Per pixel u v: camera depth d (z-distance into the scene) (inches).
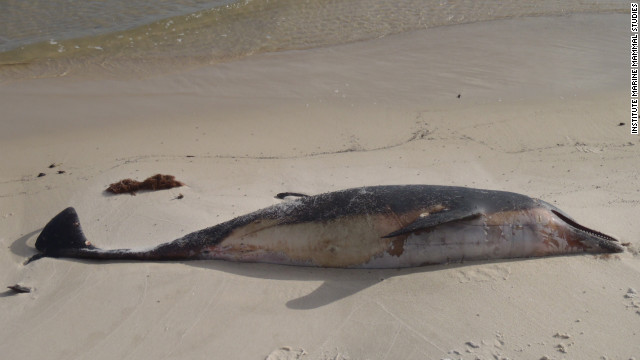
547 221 95.0
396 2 267.3
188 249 100.3
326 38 222.8
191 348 81.9
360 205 96.1
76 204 118.6
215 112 163.0
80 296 92.1
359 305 87.5
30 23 248.4
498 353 77.8
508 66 185.3
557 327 81.2
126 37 231.9
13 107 168.7
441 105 161.0
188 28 242.1
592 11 238.8
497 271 92.1
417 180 123.1
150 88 181.8
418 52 202.2
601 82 169.9
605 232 99.9
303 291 91.2
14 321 87.8
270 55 206.8
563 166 126.9
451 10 251.1
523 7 250.7
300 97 169.6
